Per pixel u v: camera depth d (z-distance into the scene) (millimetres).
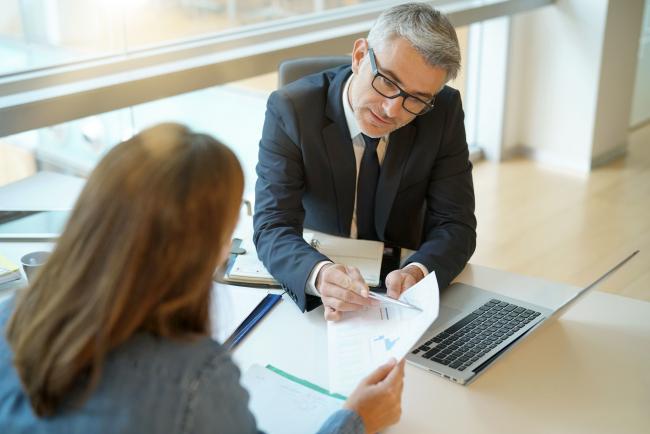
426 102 1507
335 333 1279
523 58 4211
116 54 2502
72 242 745
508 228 3480
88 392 736
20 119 1991
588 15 3930
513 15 4066
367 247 1633
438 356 1244
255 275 1503
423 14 1454
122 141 800
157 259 737
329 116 1675
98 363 729
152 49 2592
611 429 1081
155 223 730
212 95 2975
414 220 1796
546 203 3756
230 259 1585
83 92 2117
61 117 2088
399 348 1161
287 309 1407
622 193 3875
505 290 1502
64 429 742
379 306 1317
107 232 731
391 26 1462
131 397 738
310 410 1091
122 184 739
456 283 1531
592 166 4211
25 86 2148
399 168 1692
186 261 753
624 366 1234
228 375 790
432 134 1688
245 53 2602
